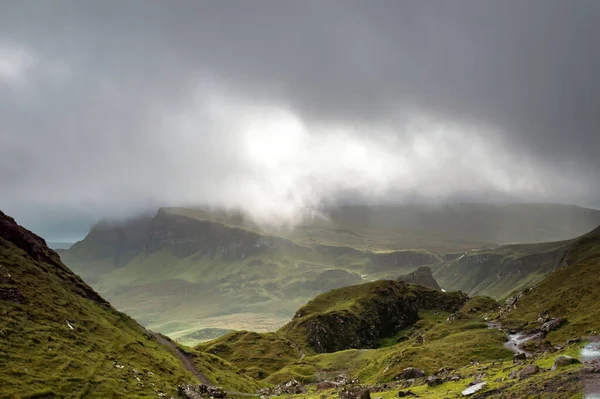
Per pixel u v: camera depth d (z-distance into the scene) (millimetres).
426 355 157000
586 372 59250
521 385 63062
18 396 76562
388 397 84250
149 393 99188
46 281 133500
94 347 112562
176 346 175250
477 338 169625
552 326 164875
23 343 95688
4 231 148375
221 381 154000
